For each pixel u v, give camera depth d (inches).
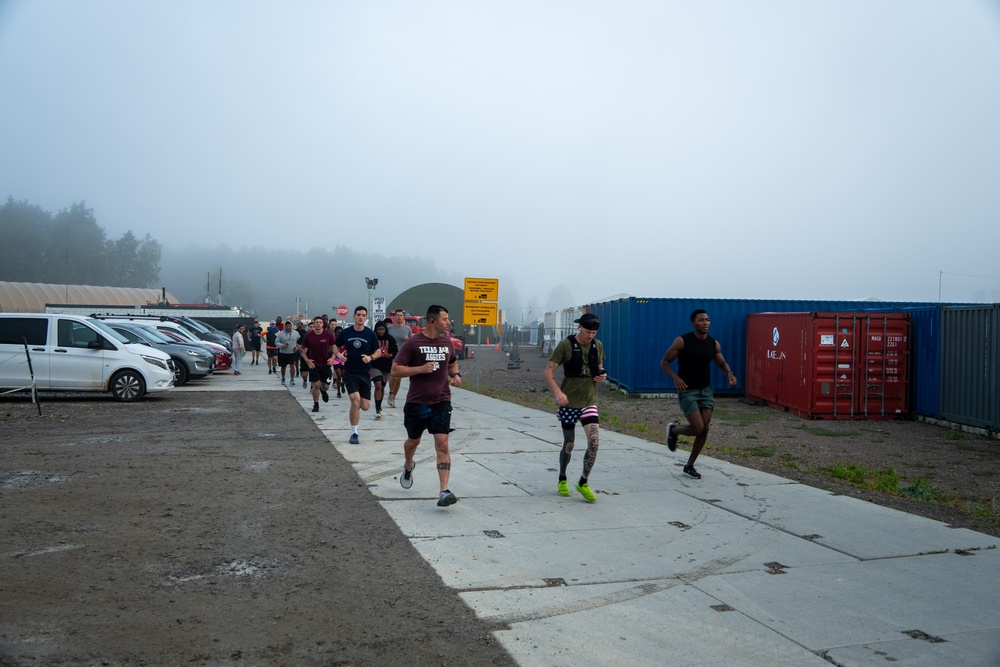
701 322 343.0
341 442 443.5
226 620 173.8
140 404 655.8
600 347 304.8
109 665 149.0
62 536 238.1
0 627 166.1
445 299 2881.4
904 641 169.6
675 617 181.6
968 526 274.7
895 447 541.6
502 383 1120.8
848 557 231.9
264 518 264.8
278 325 1167.6
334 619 175.9
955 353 650.8
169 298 3964.1
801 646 166.2
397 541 239.8
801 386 724.7
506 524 263.0
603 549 235.8
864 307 928.3
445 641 165.0
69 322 666.2
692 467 354.0
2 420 531.5
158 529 248.5
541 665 154.6
